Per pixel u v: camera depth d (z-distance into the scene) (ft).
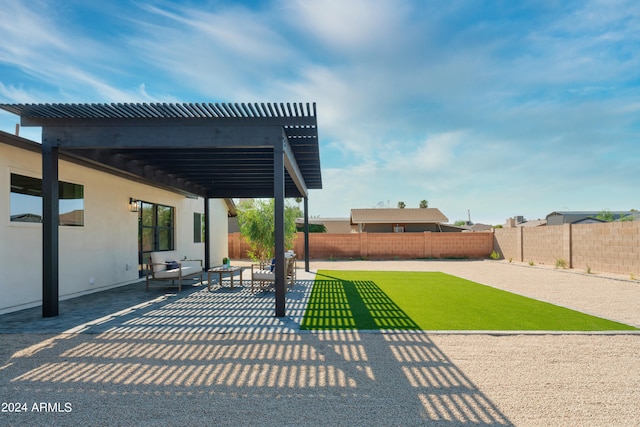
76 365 13.21
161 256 33.96
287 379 11.84
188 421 9.23
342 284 33.60
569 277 38.40
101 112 19.69
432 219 96.94
